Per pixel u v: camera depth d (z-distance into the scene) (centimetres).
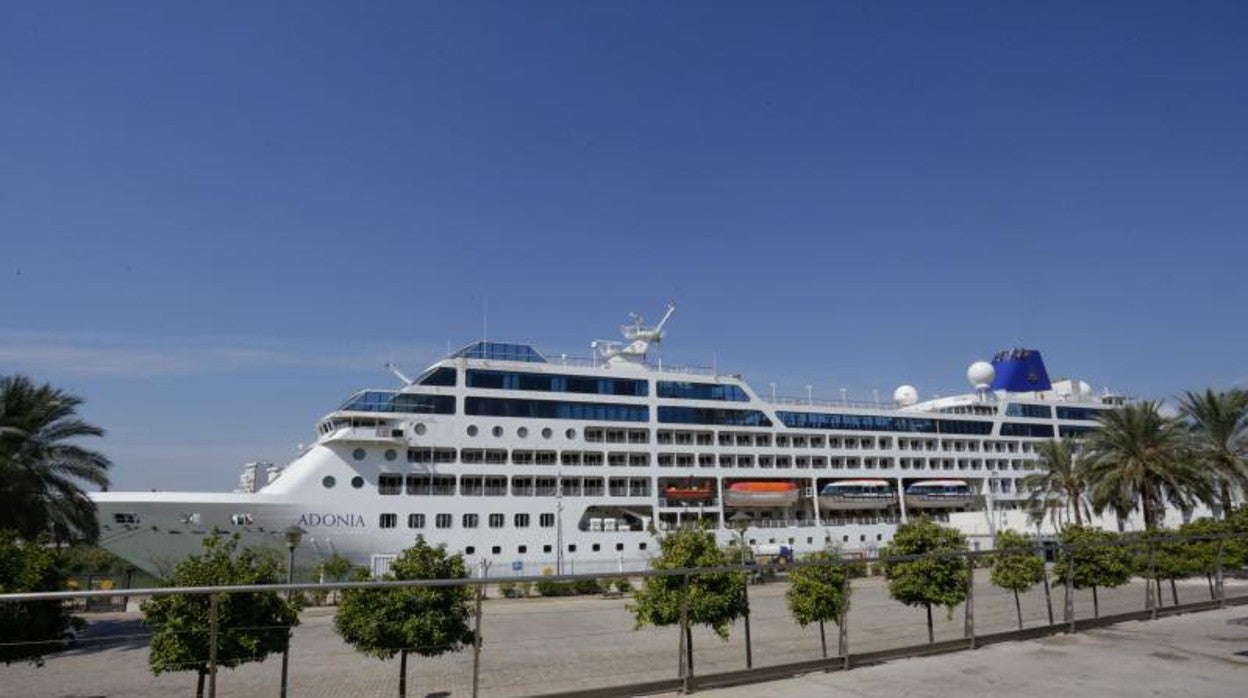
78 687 1393
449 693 1608
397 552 5069
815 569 2109
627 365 6412
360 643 1622
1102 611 1997
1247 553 2367
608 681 1371
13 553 1880
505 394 5659
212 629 1073
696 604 1706
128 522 4700
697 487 6253
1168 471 5038
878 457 7200
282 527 4869
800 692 1248
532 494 5594
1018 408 8269
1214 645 1616
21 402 3828
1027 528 7331
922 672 1384
